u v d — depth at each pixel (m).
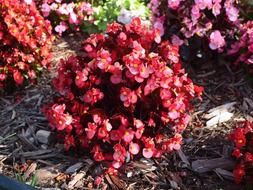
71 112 0.81
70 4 1.22
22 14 1.00
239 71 1.05
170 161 0.82
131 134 0.76
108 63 0.77
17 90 1.02
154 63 0.76
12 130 0.90
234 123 0.91
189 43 1.06
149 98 0.78
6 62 0.99
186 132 0.89
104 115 0.78
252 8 1.08
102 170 0.80
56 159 0.83
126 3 1.24
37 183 0.79
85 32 1.24
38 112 0.95
